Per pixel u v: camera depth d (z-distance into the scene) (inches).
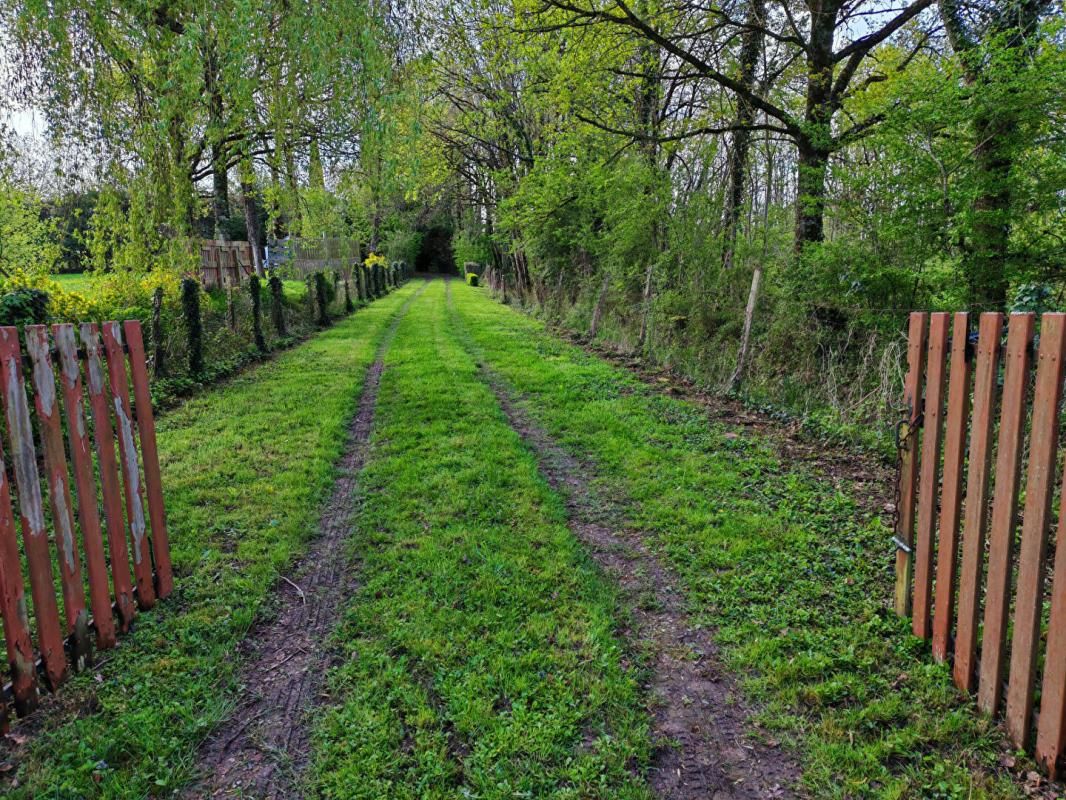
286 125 346.3
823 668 114.0
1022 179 257.0
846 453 240.2
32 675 102.2
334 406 301.1
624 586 145.6
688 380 371.2
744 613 133.4
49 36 281.6
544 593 140.2
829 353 327.0
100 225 364.2
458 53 549.6
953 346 105.3
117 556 122.5
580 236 632.4
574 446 250.7
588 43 445.7
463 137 1010.1
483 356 468.8
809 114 409.4
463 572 148.3
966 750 94.6
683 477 212.1
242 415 287.1
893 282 305.7
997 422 174.9
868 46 393.7
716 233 457.4
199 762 94.7
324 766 93.7
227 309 441.1
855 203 316.5
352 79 277.3
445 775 91.1
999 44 261.4
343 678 112.5
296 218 607.2
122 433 124.6
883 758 94.6
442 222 2143.2
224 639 124.1
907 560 125.2
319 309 652.7
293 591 143.5
